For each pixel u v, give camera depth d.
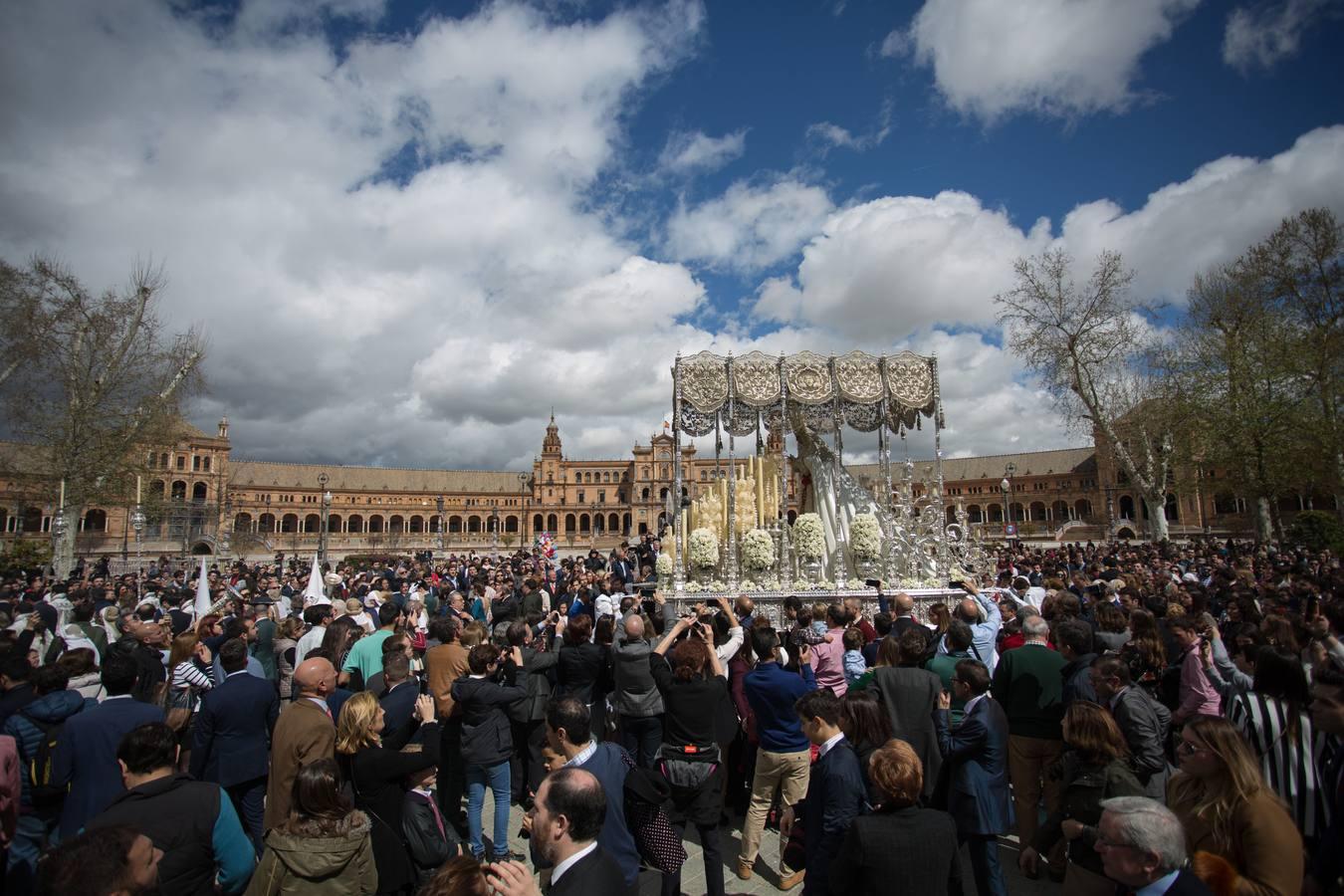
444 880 3.18
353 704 5.50
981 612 9.34
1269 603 10.66
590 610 14.28
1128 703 5.58
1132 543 41.81
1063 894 4.76
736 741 8.40
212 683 8.91
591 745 5.45
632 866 5.12
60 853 3.05
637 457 130.75
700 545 17.88
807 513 19.16
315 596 16.92
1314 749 5.06
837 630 8.96
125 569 42.28
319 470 120.25
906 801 4.19
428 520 127.25
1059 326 37.50
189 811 4.37
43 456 38.22
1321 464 32.59
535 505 133.62
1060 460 107.75
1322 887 4.39
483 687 7.34
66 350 35.84
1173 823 3.24
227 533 60.12
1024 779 6.57
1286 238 33.88
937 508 18.69
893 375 18.97
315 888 4.15
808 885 5.00
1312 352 32.09
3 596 18.41
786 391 18.53
